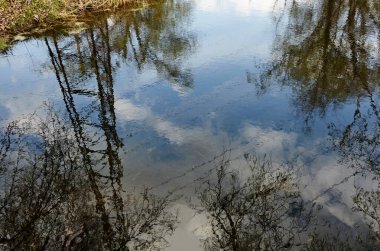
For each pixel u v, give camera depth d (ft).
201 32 55.52
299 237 20.25
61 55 46.85
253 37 52.90
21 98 36.65
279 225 21.25
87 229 18.89
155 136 30.63
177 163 27.35
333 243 20.06
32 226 17.24
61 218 18.88
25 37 51.83
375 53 46.96
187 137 30.60
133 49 49.42
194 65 44.24
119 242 19.21
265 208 20.98
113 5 64.34
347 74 41.86
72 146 28.19
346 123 32.14
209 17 62.85
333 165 26.86
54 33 53.52
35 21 55.06
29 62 44.91
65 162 25.48
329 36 52.39
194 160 27.71
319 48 48.78
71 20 57.72
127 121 32.76
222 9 67.41
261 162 27.32
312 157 27.84
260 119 33.09
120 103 35.91
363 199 23.39
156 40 52.70
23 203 18.51
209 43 51.03
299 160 27.55
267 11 65.31
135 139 30.17
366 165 26.71
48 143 27.48
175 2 71.87
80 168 25.09
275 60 45.27
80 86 39.32
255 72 42.16
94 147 28.55
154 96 37.27
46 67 43.68
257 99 36.45
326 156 27.91
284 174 25.80
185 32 55.62
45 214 18.04
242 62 44.93
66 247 17.58
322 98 36.58
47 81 40.29
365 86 39.09
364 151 28.30
